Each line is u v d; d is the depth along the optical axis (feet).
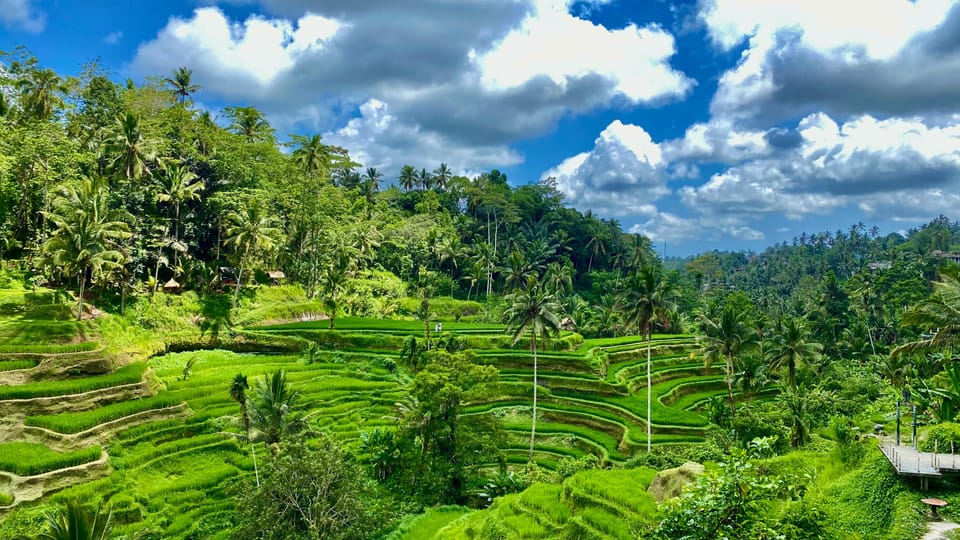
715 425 179.01
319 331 249.55
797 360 197.77
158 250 249.75
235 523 121.80
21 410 141.49
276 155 334.44
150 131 254.68
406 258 402.93
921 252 588.91
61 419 141.28
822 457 106.93
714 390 250.16
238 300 260.01
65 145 223.92
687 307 453.17
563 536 95.14
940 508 72.54
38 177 213.66
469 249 416.67
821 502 73.26
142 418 154.10
